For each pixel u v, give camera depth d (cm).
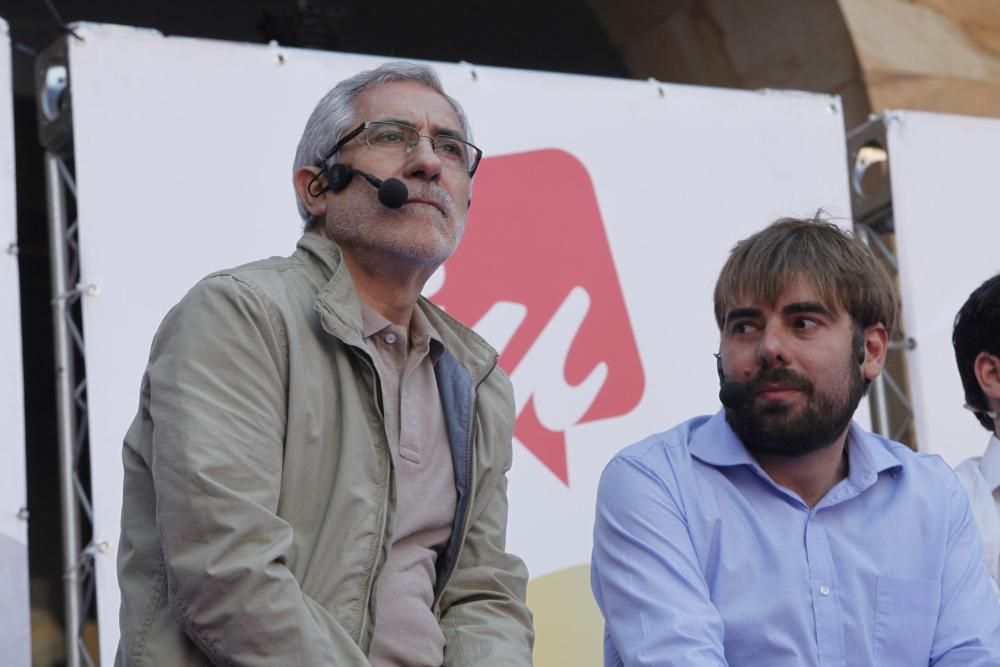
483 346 401
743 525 389
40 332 1059
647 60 890
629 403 605
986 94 817
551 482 585
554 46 1116
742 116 651
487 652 362
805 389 383
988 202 682
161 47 562
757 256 391
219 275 355
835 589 385
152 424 345
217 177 563
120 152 549
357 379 361
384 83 398
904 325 660
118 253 543
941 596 394
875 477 397
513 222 604
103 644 510
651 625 373
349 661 326
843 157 664
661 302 620
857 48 794
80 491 534
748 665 380
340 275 368
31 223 1059
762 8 825
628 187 627
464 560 382
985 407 491
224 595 316
